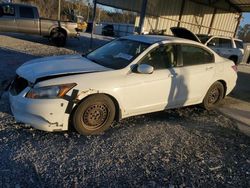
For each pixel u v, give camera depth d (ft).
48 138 12.80
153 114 17.61
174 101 16.75
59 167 10.73
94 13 56.75
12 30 47.19
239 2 72.95
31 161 10.88
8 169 10.21
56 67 13.82
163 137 14.37
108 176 10.54
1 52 34.45
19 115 12.76
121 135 13.99
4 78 21.61
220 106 21.54
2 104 15.88
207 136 15.26
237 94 26.96
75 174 10.43
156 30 65.31
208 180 11.05
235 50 47.26
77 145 12.50
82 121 13.21
